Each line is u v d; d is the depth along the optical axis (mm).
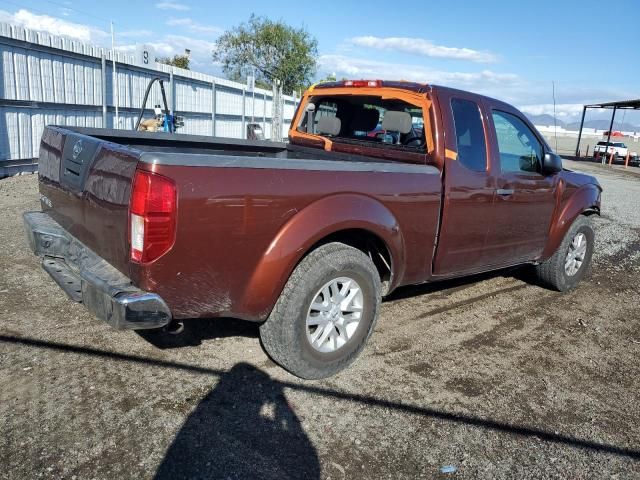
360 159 4723
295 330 3346
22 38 10242
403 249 3908
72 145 3520
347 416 3197
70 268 3574
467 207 4293
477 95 4512
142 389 3299
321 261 3396
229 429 2979
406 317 4863
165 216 2738
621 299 5914
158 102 15227
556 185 5273
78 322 4129
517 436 3141
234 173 2943
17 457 2619
